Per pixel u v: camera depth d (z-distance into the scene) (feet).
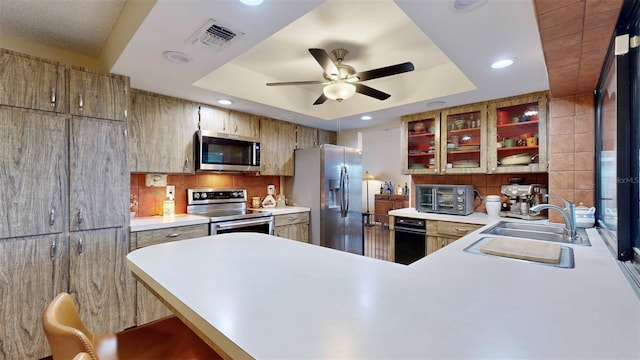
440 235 9.73
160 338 3.90
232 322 2.34
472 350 1.91
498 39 5.48
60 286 6.49
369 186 26.99
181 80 7.83
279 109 10.91
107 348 3.67
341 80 7.61
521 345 1.97
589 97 7.03
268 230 10.76
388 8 6.26
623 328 2.20
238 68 9.44
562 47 4.50
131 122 8.37
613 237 4.92
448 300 2.74
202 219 8.98
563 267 3.78
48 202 6.36
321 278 3.41
